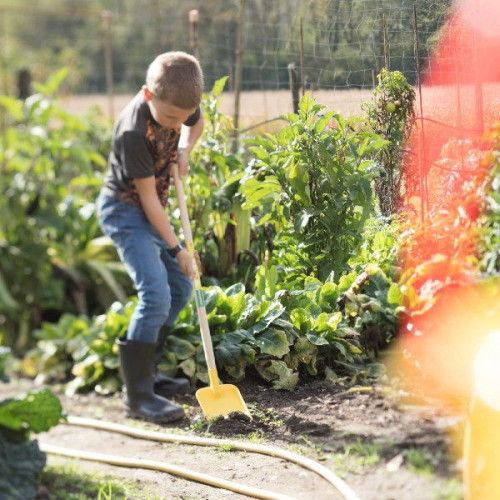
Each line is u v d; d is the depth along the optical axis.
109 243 6.35
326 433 3.02
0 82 9.59
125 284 6.31
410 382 3.17
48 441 3.99
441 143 3.43
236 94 4.98
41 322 6.24
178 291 4.00
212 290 4.01
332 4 4.04
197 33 5.69
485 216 3.02
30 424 3.11
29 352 5.60
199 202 4.40
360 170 3.59
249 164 4.04
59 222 6.21
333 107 3.99
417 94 3.53
